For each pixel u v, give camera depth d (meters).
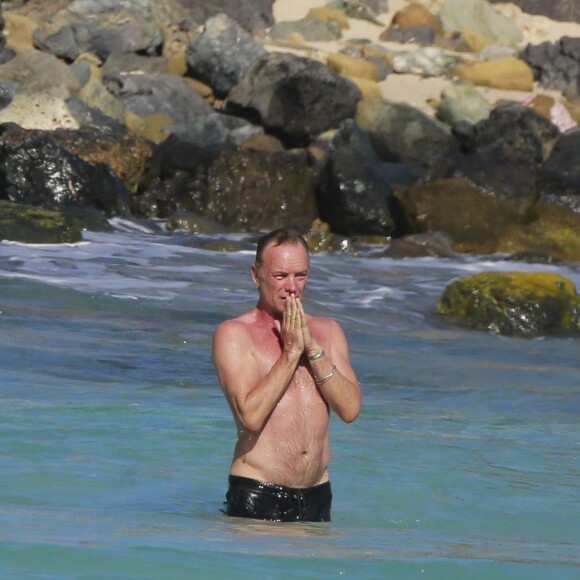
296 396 22.30
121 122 104.06
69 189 82.38
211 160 89.94
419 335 54.00
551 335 55.72
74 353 43.25
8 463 27.00
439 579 17.17
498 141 98.75
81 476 26.12
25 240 70.12
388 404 38.22
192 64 114.12
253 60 112.62
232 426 32.47
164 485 25.69
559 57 125.19
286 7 134.00
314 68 106.50
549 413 37.75
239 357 21.80
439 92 119.44
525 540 22.47
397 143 103.62
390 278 70.25
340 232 85.50
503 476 28.48
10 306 52.00
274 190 88.75
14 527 19.98
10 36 114.31
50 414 32.81
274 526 21.56
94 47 115.19
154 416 33.38
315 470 22.44
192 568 16.97
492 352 50.53
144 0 119.31
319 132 106.50
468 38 131.38
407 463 29.39
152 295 58.22
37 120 95.38
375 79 120.19
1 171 81.56
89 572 16.52
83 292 56.75
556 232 81.75
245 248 76.94
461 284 58.56
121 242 75.06
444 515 24.47
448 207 82.88
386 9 137.38
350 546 19.69
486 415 36.97
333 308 59.78
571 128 111.12
